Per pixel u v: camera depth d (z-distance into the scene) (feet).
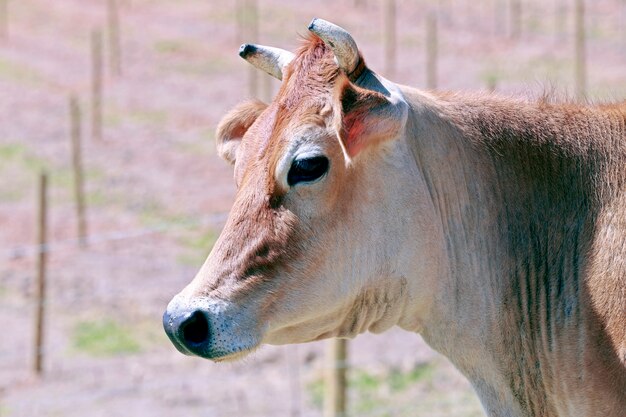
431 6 202.90
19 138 141.79
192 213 114.21
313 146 29.91
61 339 84.43
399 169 31.19
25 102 158.71
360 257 30.91
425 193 31.73
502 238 32.81
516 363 32.76
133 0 217.15
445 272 32.40
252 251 30.19
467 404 68.95
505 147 33.01
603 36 173.68
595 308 31.07
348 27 190.08
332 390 62.54
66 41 192.44
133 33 194.80
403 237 31.35
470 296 32.65
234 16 202.69
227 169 128.98
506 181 32.89
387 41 168.45
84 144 139.44
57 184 124.98
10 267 99.96
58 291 94.02
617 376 30.50
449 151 32.48
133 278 96.63
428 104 32.86
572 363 31.48
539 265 32.42
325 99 30.27
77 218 112.88
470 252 32.63
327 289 30.71
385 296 31.73
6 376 78.69
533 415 32.89
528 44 172.45
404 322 32.73
